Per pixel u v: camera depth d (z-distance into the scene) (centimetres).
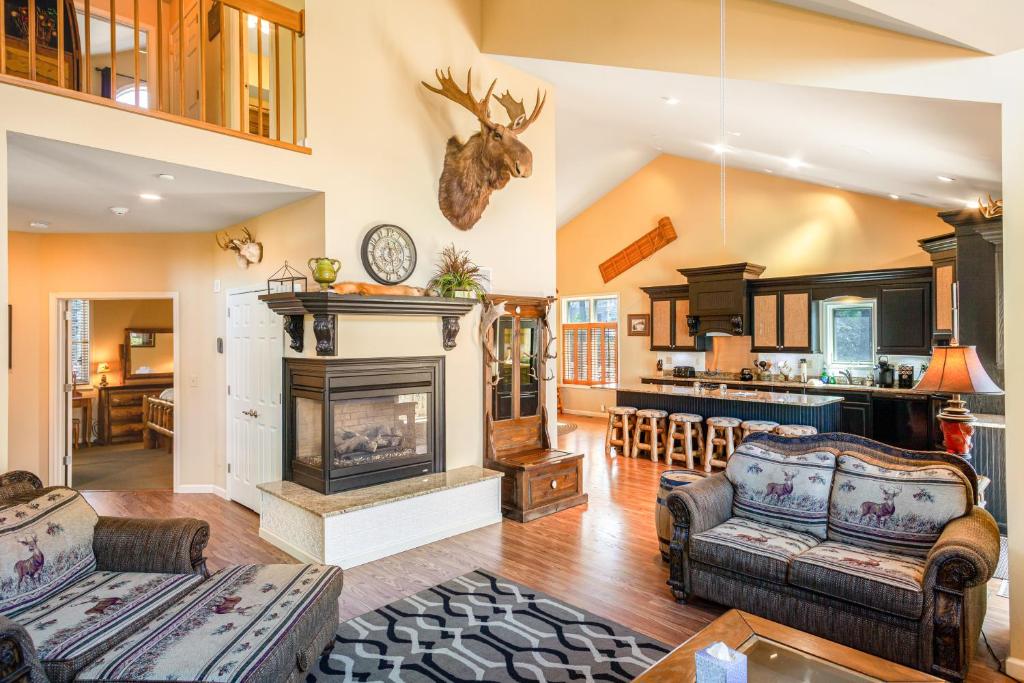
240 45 391
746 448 367
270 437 480
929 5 281
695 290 888
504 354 532
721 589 316
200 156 359
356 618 317
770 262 866
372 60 453
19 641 184
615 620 315
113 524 282
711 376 902
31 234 557
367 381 430
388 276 455
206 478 578
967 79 284
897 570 270
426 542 432
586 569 384
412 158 477
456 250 509
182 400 577
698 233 941
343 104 434
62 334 573
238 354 528
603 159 902
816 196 822
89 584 259
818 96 362
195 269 577
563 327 1146
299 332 434
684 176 954
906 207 749
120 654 204
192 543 276
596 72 479
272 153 392
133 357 882
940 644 248
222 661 200
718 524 341
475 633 302
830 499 326
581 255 1102
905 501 300
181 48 392
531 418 554
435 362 477
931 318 701
